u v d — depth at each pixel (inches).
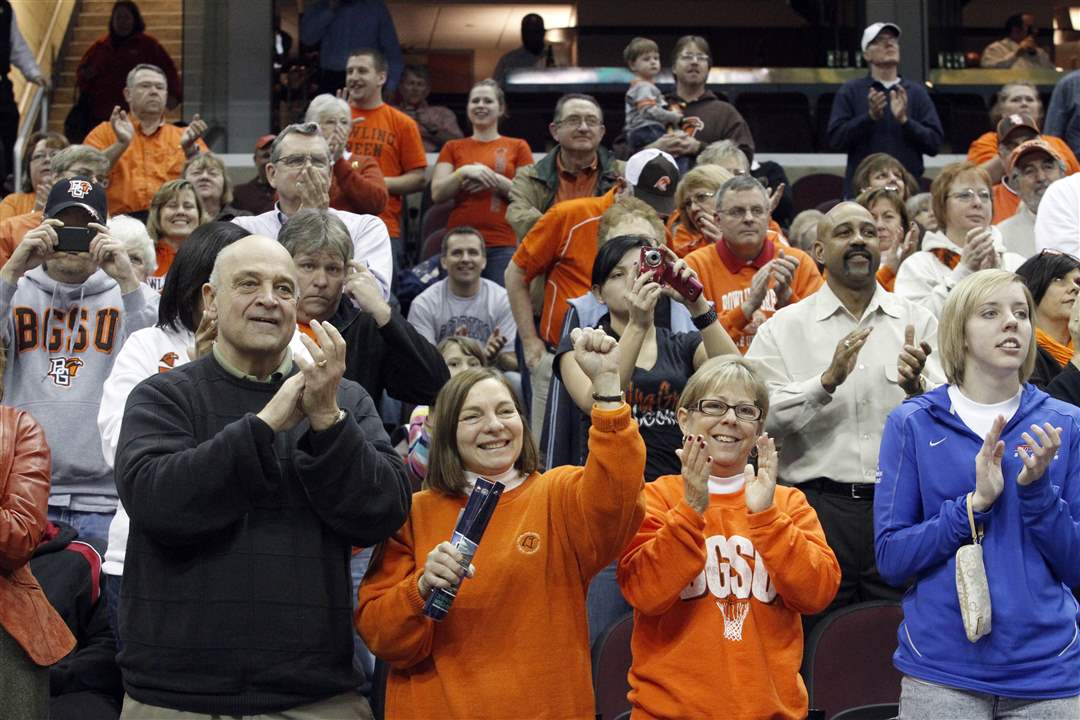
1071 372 320.8
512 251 560.4
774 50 810.8
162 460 227.3
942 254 418.9
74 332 354.6
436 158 696.4
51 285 355.6
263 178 562.6
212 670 228.7
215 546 230.7
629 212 367.2
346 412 230.1
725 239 389.7
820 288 361.7
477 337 504.7
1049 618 253.1
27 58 745.0
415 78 725.9
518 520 253.8
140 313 358.9
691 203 427.2
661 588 256.2
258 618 229.6
